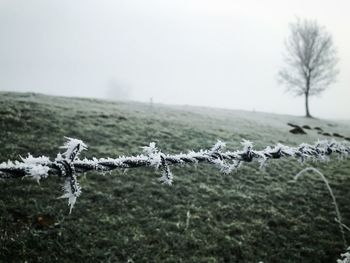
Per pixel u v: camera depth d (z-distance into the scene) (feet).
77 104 86.38
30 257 20.79
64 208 27.37
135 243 24.20
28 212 25.77
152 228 26.61
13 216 24.97
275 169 48.47
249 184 40.47
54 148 40.98
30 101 70.44
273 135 84.79
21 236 22.52
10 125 47.24
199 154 7.23
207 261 23.50
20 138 42.47
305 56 195.00
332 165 56.95
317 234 30.12
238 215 31.53
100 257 22.00
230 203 33.78
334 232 30.99
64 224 24.97
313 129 121.70
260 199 36.17
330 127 147.33
